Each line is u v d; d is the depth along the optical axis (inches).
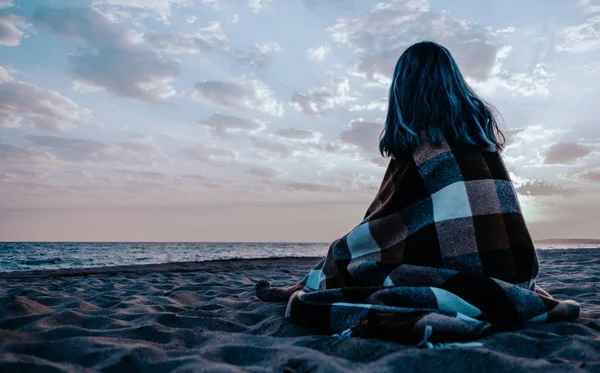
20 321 84.9
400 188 78.9
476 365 53.5
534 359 55.3
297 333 77.1
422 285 73.1
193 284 179.3
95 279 219.0
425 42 85.8
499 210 75.6
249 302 121.3
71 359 62.4
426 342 60.6
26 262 719.1
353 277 80.6
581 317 88.4
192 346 73.2
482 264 73.1
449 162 76.5
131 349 63.1
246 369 54.8
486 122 82.2
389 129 83.7
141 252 1489.9
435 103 79.7
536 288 86.1
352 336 68.6
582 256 433.7
